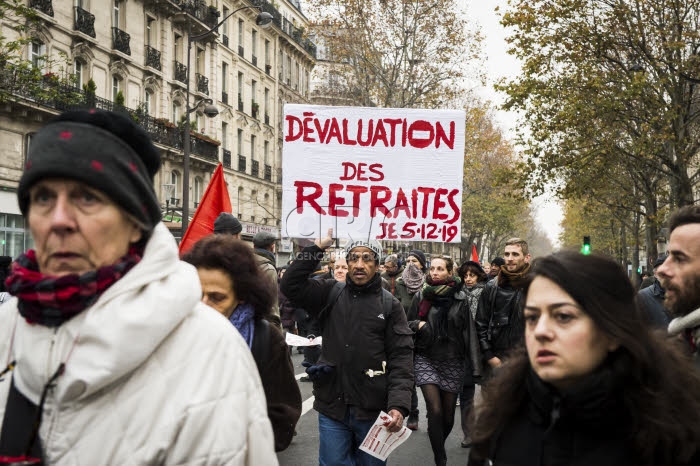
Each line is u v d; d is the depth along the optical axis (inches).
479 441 86.2
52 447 62.5
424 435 307.6
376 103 1412.4
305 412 347.3
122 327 61.4
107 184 63.2
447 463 260.5
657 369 76.6
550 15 890.7
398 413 169.3
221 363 67.6
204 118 1533.0
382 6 1328.7
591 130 927.0
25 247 962.7
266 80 1899.6
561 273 76.5
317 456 266.5
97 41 1119.0
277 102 1990.7
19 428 63.9
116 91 1200.8
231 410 66.4
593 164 964.6
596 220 2044.8
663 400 75.4
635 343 74.9
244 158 1722.4
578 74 912.9
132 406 63.4
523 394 83.8
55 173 62.2
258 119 1835.6
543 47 916.0
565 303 75.8
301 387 414.3
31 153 64.0
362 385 175.0
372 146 243.8
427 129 243.1
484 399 87.4
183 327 67.2
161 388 64.3
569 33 906.7
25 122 951.0
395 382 174.7
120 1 1210.6
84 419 62.7
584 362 75.8
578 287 75.5
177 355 65.8
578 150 970.1
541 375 77.3
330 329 180.1
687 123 952.9
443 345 245.8
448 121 242.8
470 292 284.5
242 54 1731.1
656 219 1072.8
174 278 66.6
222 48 1603.1
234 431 65.9
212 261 124.9
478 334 263.0
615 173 1135.6
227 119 1640.0
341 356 176.6
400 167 243.6
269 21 817.5
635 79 861.8
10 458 61.9
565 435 78.0
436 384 242.5
